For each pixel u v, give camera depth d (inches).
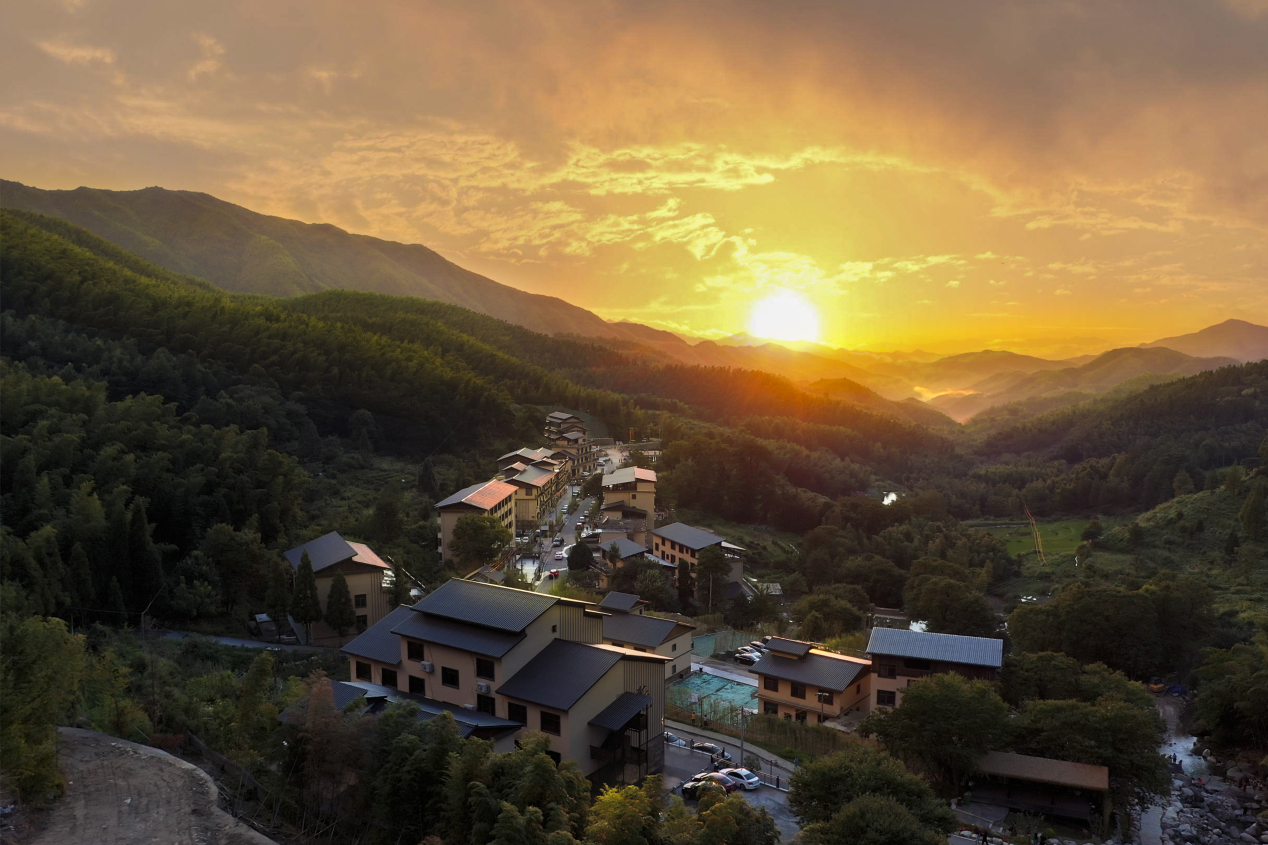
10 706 1222.3
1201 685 3563.0
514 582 4343.0
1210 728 3253.0
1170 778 2367.1
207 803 1306.6
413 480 6707.7
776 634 4537.4
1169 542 7613.2
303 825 1467.8
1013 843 2007.9
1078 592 4141.2
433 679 2301.9
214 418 6284.5
